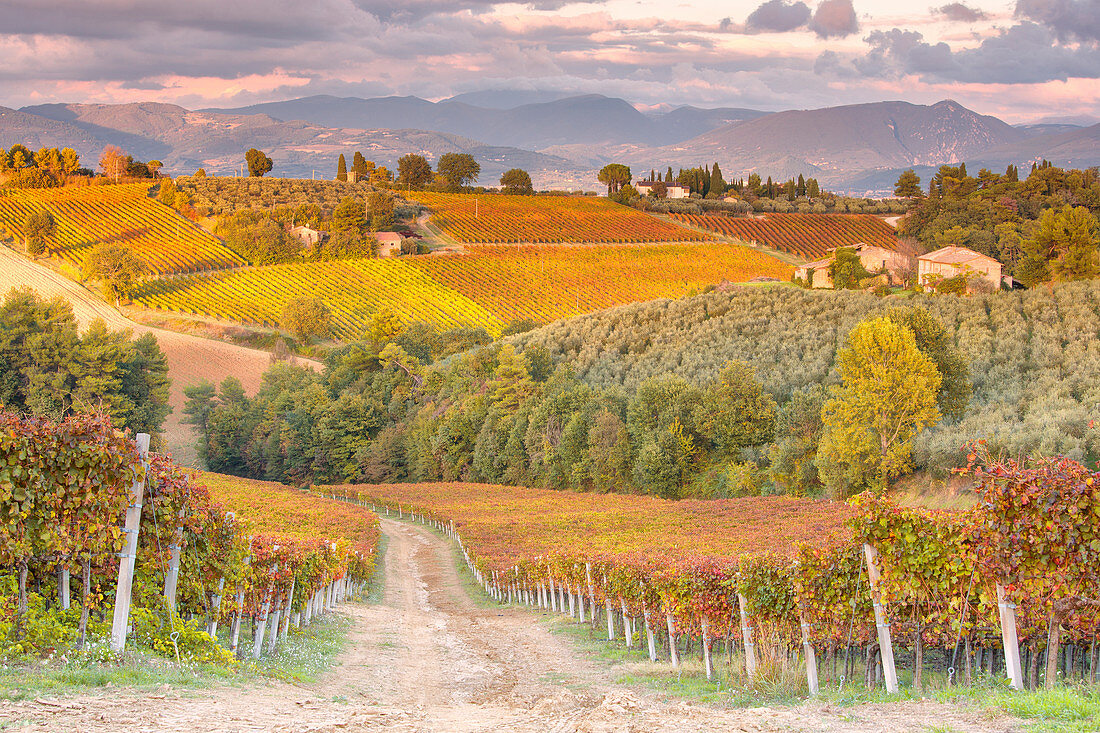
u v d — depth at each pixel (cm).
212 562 1430
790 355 7838
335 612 2714
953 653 1317
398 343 13300
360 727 973
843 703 1116
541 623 2666
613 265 17662
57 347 9600
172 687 1070
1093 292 7394
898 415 5153
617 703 1187
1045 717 868
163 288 14975
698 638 1800
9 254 15600
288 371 12344
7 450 1133
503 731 1002
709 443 7106
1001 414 5059
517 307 15450
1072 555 1109
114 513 1190
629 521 4606
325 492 9531
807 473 5816
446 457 10125
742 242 19838
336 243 17162
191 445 11962
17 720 804
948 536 1227
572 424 7975
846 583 1318
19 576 1201
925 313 5675
